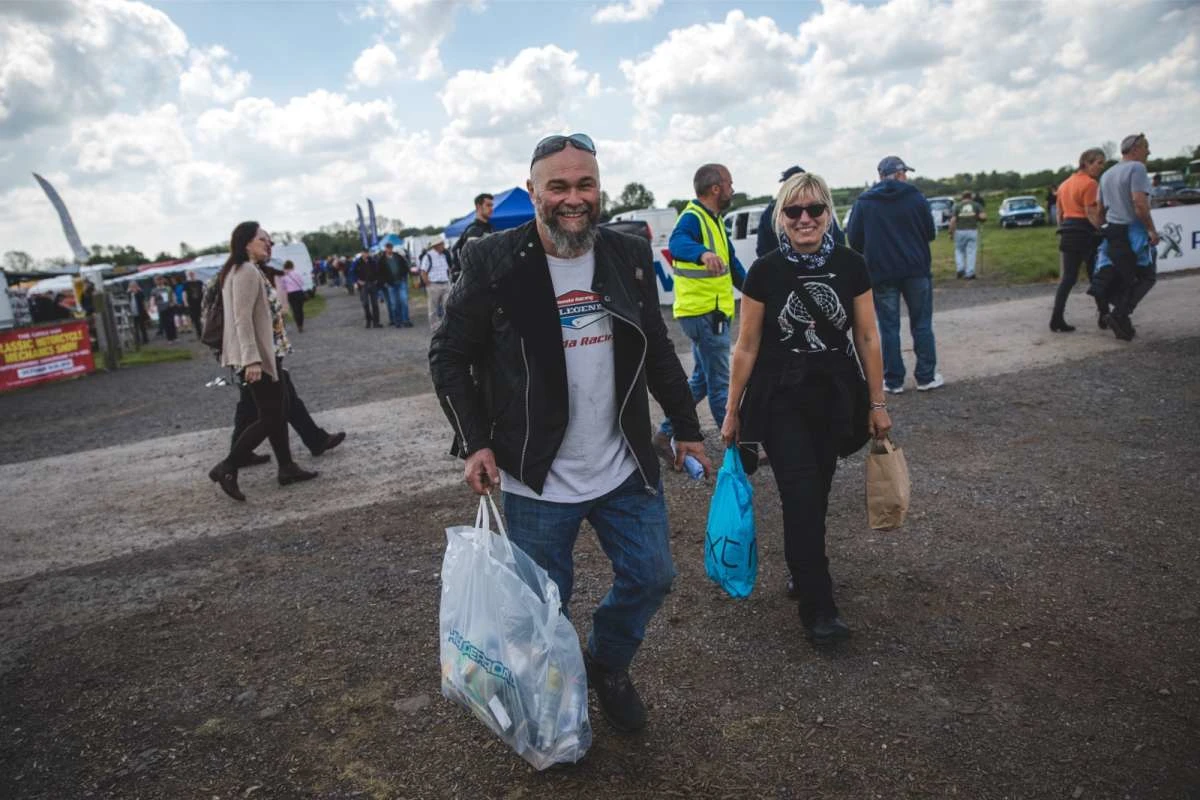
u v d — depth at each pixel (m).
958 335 8.91
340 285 53.66
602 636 2.45
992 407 5.89
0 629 3.61
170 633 3.44
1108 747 2.30
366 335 16.50
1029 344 7.98
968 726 2.44
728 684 2.75
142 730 2.73
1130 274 7.48
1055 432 5.20
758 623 3.15
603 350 2.24
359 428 7.17
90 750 2.64
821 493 2.95
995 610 3.09
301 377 10.80
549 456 2.22
